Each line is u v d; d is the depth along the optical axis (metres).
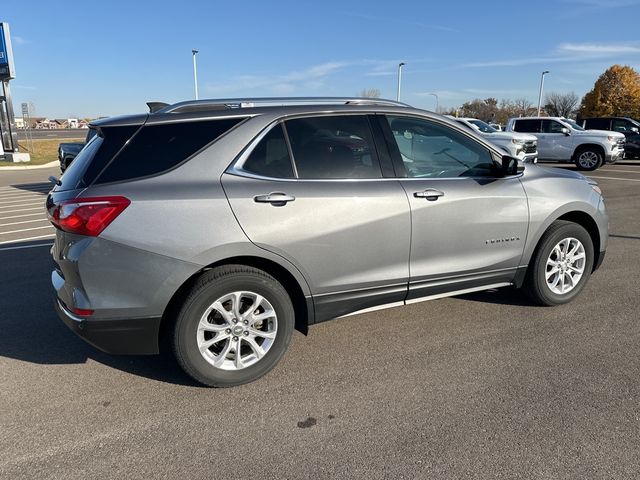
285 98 3.52
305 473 2.44
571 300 4.55
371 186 3.45
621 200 10.60
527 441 2.64
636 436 2.67
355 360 3.59
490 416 2.87
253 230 3.07
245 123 3.22
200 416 2.93
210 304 3.06
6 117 28.17
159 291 2.93
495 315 4.34
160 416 2.93
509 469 2.44
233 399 3.11
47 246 7.30
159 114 3.16
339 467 2.48
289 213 3.16
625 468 2.43
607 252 6.32
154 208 2.89
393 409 2.97
